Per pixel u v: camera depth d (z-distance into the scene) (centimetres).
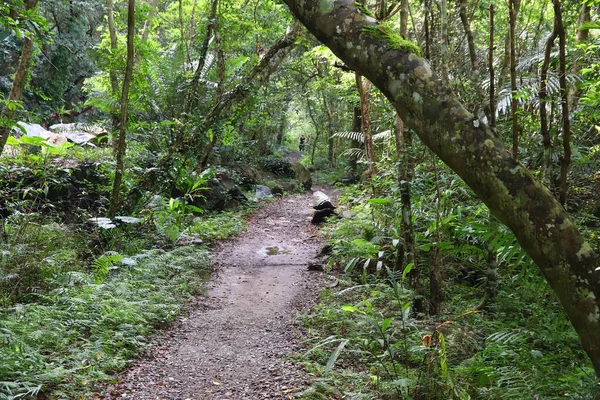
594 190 583
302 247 992
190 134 1009
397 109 225
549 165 352
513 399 365
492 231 407
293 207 1450
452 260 729
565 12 589
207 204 1212
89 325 514
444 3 393
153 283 688
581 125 555
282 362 482
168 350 516
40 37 532
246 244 1005
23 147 972
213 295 700
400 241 629
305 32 1066
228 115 1085
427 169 635
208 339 548
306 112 2933
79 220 891
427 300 605
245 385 439
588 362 438
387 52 220
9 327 469
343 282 682
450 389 378
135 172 977
